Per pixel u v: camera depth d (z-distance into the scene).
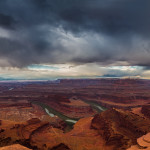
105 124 102.50
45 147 72.50
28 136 81.12
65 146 75.06
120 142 77.06
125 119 98.44
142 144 42.81
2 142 68.62
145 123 89.38
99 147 78.06
